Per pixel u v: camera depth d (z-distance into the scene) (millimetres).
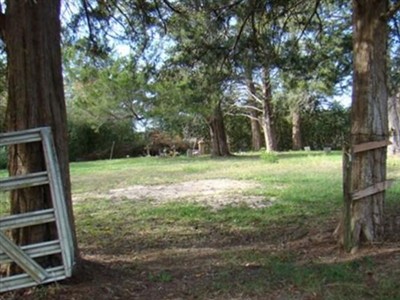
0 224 3928
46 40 4289
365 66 5488
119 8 6992
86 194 12078
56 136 4320
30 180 4016
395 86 12719
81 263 4578
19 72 4203
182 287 4391
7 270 4199
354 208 5469
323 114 34969
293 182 12773
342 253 5320
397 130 20297
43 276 4035
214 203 9938
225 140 27484
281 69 8555
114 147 32281
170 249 6320
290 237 6605
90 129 31094
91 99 24891
